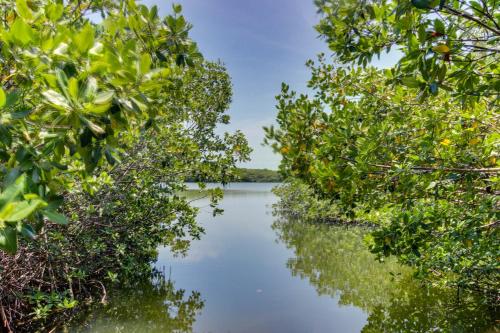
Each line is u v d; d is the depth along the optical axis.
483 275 8.11
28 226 1.49
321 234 22.14
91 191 3.89
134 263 10.22
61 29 1.83
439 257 6.95
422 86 2.41
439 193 3.94
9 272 6.36
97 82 1.78
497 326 7.41
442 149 3.82
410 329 7.81
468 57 2.41
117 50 2.01
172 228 10.62
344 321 8.50
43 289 8.62
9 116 1.63
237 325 8.32
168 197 10.38
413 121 4.20
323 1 3.13
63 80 1.56
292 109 3.82
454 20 2.71
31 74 2.02
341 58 3.52
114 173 8.58
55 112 1.86
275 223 28.44
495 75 2.57
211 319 8.69
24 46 1.78
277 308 9.40
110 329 7.95
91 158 2.03
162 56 2.82
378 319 8.53
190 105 10.48
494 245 5.00
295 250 17.31
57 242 7.50
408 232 3.97
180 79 4.07
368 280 11.81
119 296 9.95
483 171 3.36
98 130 1.63
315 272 13.10
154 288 10.98
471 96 2.58
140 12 2.71
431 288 9.61
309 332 7.89
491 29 2.17
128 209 9.59
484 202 3.81
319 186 4.34
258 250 17.27
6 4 2.47
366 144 3.71
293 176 4.12
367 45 3.18
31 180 1.65
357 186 3.94
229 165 10.50
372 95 4.68
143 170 9.33
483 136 3.87
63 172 3.15
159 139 8.84
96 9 3.37
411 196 3.89
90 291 9.80
